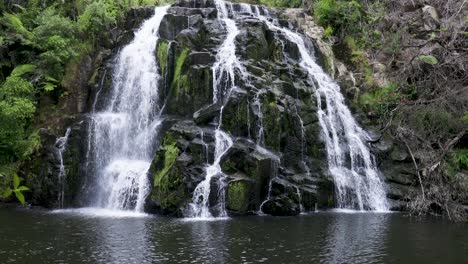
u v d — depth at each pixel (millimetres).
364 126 22234
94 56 24281
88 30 24688
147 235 13531
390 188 19875
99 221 15789
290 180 18375
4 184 20000
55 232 13898
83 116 21359
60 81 23000
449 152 19719
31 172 19828
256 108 19266
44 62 23062
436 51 21688
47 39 23156
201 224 15289
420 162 20109
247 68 20656
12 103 20984
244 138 19031
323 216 17219
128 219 16188
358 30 27172
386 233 14148
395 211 18891
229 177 17188
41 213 17594
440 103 20188
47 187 19234
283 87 20672
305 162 19688
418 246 12539
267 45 22594
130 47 23359
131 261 10859
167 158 17797
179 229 14422
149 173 18188
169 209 16953
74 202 19547
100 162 20359
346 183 19656
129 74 22688
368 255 11578
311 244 12648
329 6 27875
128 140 21281
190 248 12055
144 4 28453
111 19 25031
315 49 25250
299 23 27828
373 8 27750
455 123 20312
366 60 25719
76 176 19797
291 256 11422
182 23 23203
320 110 21422
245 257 11258
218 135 18500
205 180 17016
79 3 26625
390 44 24484
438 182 18688
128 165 19500
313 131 20281
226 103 19172
